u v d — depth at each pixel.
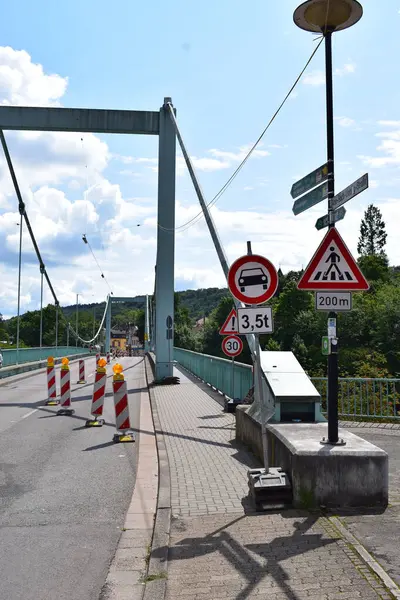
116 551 4.93
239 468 7.75
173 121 22.38
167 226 23.09
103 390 12.48
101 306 162.75
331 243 6.30
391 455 8.00
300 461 5.71
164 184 23.20
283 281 78.81
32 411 14.79
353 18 6.57
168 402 15.78
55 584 4.26
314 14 6.57
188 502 6.14
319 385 11.98
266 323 6.33
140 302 113.56
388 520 5.25
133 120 23.30
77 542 5.16
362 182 5.64
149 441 10.28
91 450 9.52
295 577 4.09
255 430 8.47
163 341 22.41
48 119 23.12
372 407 11.31
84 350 64.50
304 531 5.03
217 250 15.09
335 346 6.23
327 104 6.65
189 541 4.92
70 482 7.37
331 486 5.68
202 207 16.42
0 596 4.05
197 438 10.07
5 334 94.06
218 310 82.25
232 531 5.14
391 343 48.81
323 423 7.38
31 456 9.03
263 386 8.36
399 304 49.78
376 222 95.44
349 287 6.27
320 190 6.69
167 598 3.85
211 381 19.86
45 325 92.75
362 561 4.32
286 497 5.82
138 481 7.36
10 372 27.95
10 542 5.14
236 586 4.00
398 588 3.87
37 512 6.07
